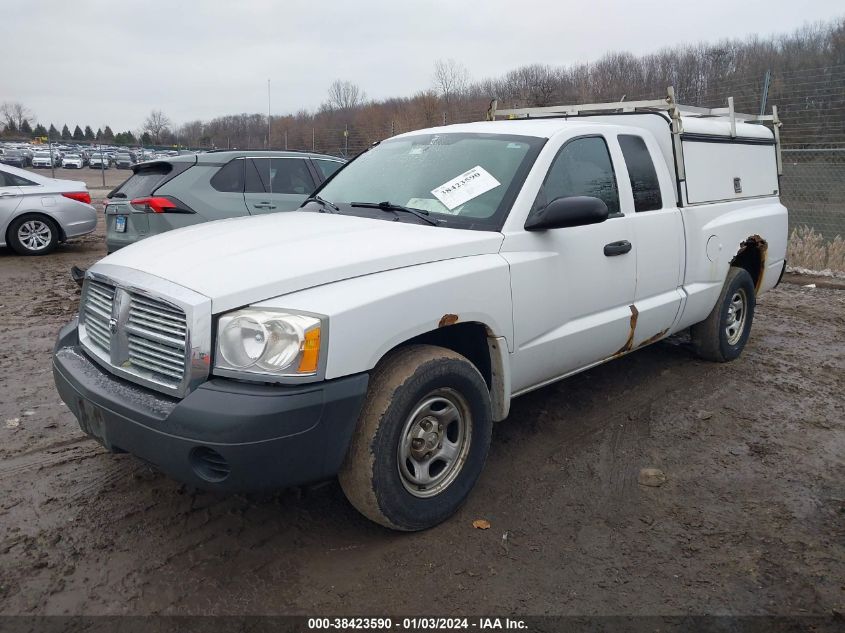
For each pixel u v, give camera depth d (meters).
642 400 4.98
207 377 2.72
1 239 11.35
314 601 2.79
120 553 3.07
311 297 2.80
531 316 3.64
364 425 2.94
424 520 3.20
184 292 2.76
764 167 6.12
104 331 3.22
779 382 5.43
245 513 3.41
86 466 3.88
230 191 7.87
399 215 3.81
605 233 4.10
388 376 2.99
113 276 3.12
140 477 3.75
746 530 3.34
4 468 3.84
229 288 2.76
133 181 8.00
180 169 7.66
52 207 11.63
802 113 11.91
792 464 4.05
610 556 3.12
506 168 3.85
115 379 3.06
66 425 4.45
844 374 5.67
